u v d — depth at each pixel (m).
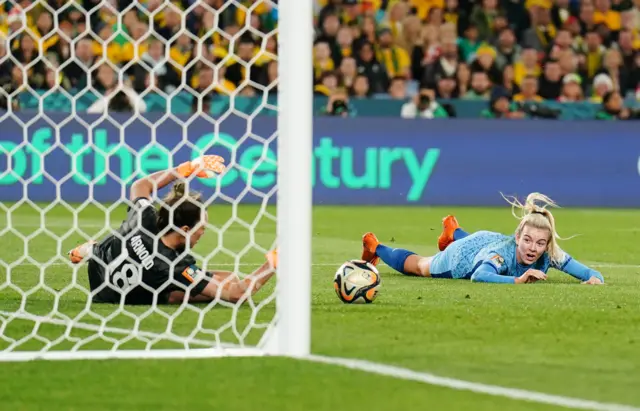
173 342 17.19
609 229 41.28
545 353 16.58
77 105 46.53
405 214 45.66
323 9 55.16
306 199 15.83
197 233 20.17
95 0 47.62
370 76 54.47
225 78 49.31
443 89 54.53
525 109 53.81
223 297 20.33
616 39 58.09
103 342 17.23
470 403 13.30
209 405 13.16
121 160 46.47
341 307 20.88
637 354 16.58
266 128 47.25
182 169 19.69
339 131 49.59
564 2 58.41
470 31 57.06
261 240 34.41
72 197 46.72
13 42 45.50
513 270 25.45
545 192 51.09
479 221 43.25
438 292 23.22
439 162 50.34
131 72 47.78
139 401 13.37
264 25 50.16
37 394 13.72
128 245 20.34
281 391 13.84
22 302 19.08
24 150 46.00
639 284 25.31
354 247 33.62
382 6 56.78
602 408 13.12
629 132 51.59
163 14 49.19
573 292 23.50
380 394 13.72
